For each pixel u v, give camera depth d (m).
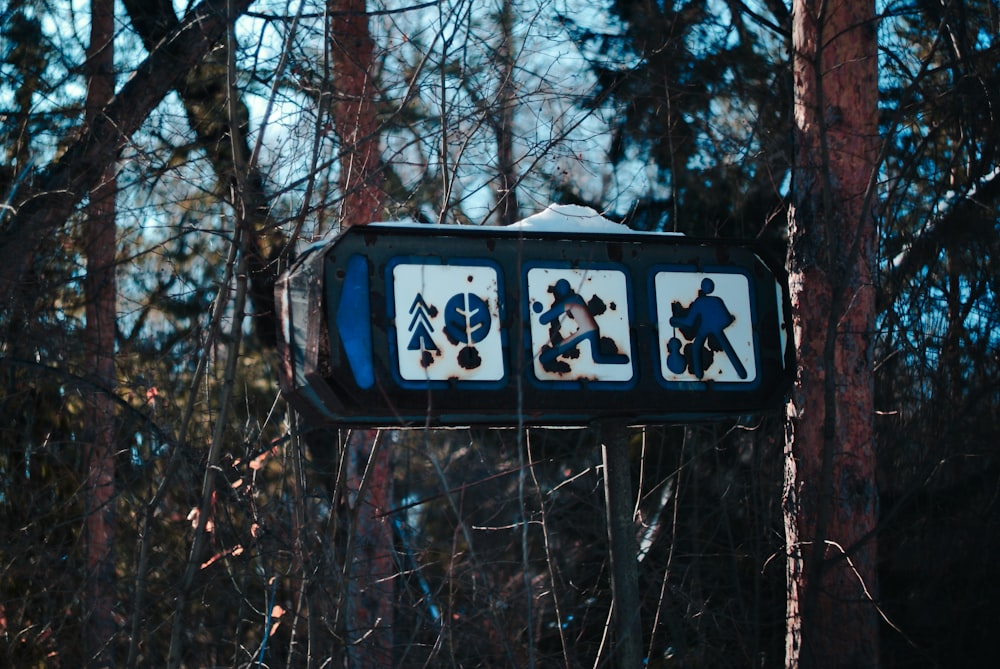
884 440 7.49
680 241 3.50
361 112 5.77
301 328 3.36
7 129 7.71
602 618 6.58
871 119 6.12
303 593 5.11
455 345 3.24
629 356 3.38
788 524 5.93
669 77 8.27
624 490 3.37
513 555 7.52
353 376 3.14
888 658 7.12
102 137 6.79
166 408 6.89
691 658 6.80
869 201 5.62
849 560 5.51
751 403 3.49
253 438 6.72
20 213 6.71
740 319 3.52
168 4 7.86
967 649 7.27
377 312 3.19
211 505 5.00
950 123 7.45
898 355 7.53
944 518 7.27
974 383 7.38
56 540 7.09
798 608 5.73
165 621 5.95
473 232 3.31
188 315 8.20
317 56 6.27
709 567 7.25
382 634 5.92
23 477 7.19
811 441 5.86
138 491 6.69
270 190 5.78
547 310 3.33
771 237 8.93
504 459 8.64
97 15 7.53
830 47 6.11
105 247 7.30
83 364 7.03
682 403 3.41
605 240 3.42
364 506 7.28
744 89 8.83
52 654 6.08
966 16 7.50
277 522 5.55
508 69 6.08
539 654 5.67
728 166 8.70
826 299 5.91
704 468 7.89
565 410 3.30
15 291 6.65
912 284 7.70
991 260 7.47
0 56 7.90
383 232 3.24
